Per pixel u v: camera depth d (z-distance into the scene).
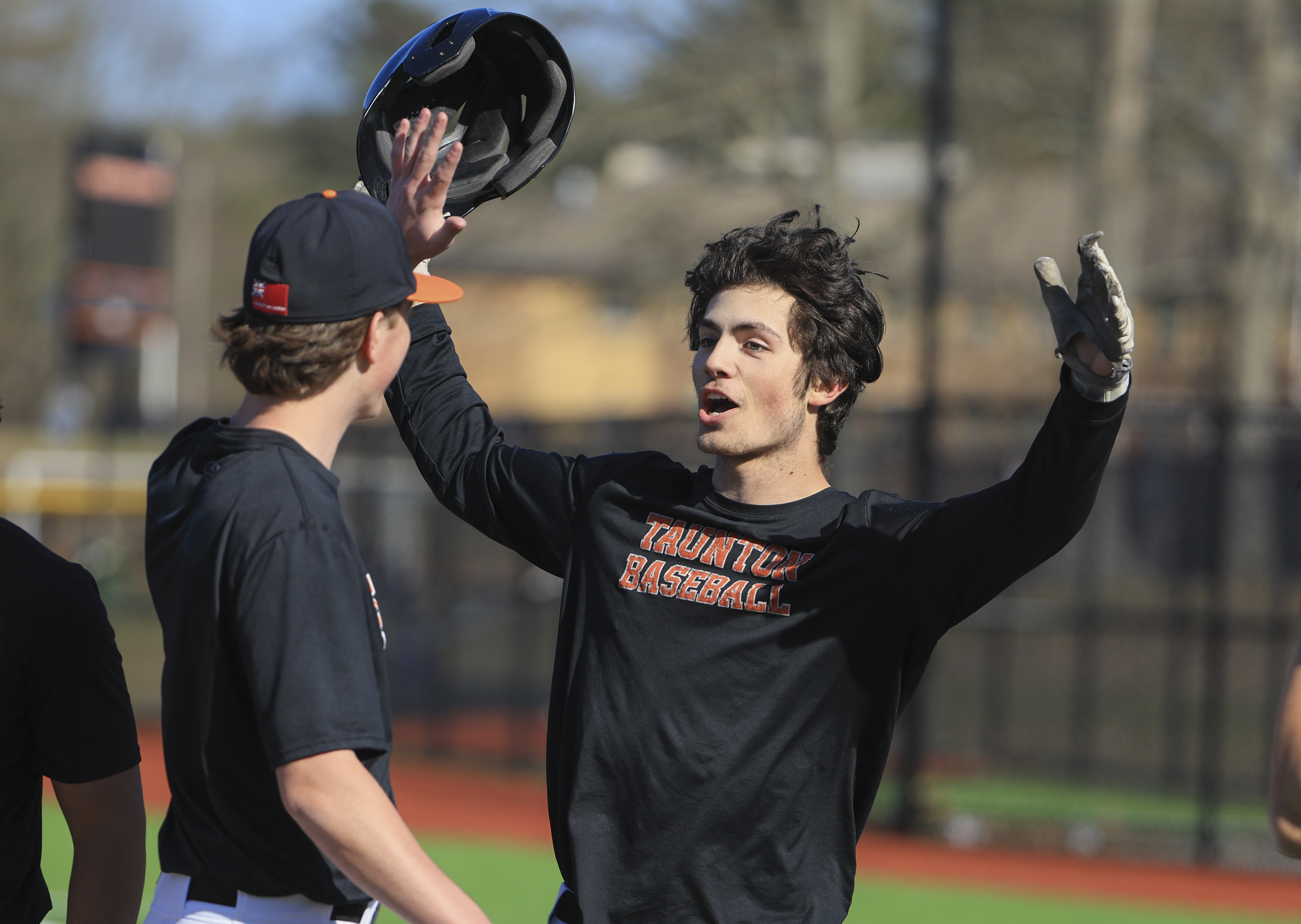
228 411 79.44
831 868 9.68
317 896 8.48
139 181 99.25
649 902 9.48
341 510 8.57
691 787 9.45
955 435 45.97
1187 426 36.03
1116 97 69.81
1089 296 8.33
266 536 8.06
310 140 96.44
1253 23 71.88
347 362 8.49
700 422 10.09
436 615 56.16
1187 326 81.06
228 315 8.94
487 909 26.59
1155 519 55.78
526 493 10.88
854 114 83.00
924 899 29.33
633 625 9.83
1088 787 42.09
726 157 81.31
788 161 80.44
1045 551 9.30
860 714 9.66
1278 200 74.31
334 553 8.16
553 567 11.12
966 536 9.44
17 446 84.81
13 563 9.18
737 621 9.63
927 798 38.53
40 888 9.72
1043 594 57.56
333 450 8.79
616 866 9.56
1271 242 73.81
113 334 99.06
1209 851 34.53
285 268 8.28
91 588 9.52
